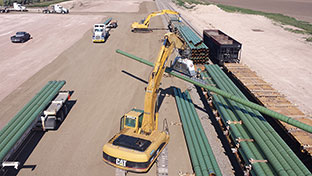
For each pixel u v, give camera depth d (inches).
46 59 1099.3
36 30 1652.3
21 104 703.7
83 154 502.9
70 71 962.7
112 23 1749.5
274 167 382.3
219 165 476.7
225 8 2992.1
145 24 1596.9
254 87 669.3
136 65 1037.2
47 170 458.9
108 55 1161.4
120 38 1483.8
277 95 618.2
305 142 422.0
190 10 2805.1
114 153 405.1
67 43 1358.3
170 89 821.2
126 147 413.7
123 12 2571.4
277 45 1414.9
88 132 576.7
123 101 729.0
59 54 1168.8
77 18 2118.6
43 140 545.3
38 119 561.6
